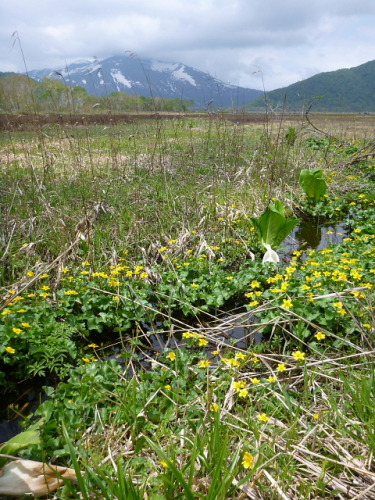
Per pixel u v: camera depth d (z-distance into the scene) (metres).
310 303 3.34
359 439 2.08
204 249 4.80
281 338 3.21
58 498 1.89
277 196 6.81
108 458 2.09
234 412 2.46
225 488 1.68
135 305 3.61
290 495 1.86
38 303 3.58
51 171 6.87
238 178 7.64
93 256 4.38
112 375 2.71
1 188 6.16
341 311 2.96
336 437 2.14
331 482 1.90
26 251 4.39
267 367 2.82
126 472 2.00
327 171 8.66
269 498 1.87
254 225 4.98
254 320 3.69
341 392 2.51
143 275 3.95
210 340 3.41
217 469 1.70
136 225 5.21
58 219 5.01
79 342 3.43
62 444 2.19
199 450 1.88
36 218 5.23
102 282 3.95
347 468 1.97
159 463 2.03
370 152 9.55
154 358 3.22
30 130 8.35
